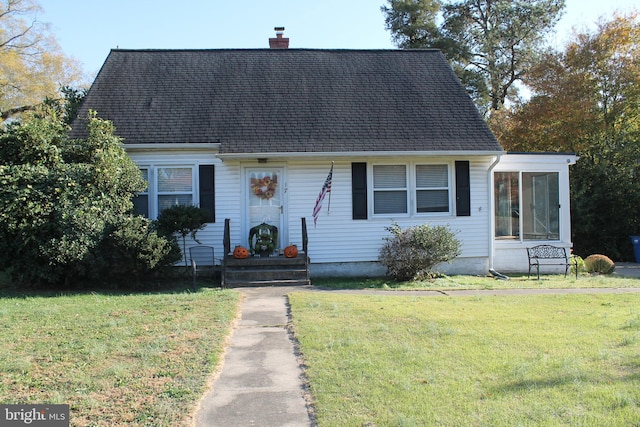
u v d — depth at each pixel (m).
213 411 4.88
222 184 14.47
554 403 4.85
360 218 14.76
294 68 16.86
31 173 11.56
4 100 30.55
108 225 11.95
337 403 4.93
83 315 8.81
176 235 14.19
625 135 21.72
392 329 7.72
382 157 14.70
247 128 14.65
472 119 15.58
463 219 15.10
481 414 4.63
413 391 5.18
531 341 6.97
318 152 14.03
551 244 15.78
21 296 11.03
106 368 5.97
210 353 6.57
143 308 9.45
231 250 14.45
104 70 16.16
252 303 10.23
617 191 20.44
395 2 37.09
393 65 17.36
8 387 5.38
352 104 15.70
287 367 6.14
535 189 15.79
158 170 14.41
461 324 8.04
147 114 14.86
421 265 13.59
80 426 4.51
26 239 11.32
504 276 14.54
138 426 4.52
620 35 23.16
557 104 24.00
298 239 14.66
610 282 13.47
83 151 12.68
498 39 33.41
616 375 5.58
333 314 8.86
